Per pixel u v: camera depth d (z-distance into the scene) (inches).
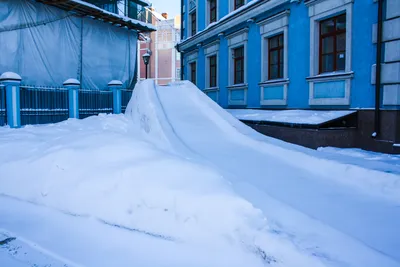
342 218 130.2
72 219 153.2
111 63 609.0
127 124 340.2
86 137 227.9
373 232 118.3
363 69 295.0
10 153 230.2
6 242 130.9
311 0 345.7
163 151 198.2
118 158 183.0
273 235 107.8
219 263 107.7
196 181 146.6
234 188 148.6
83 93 513.0
